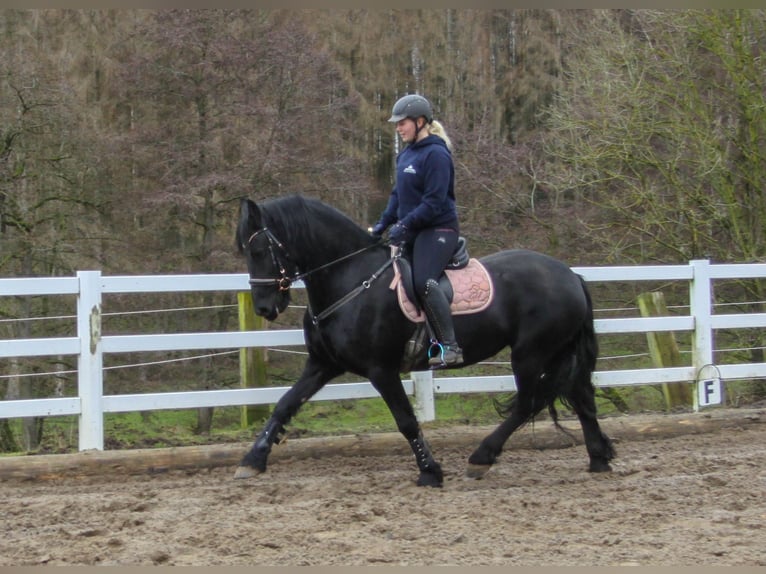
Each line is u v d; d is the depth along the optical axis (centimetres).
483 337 700
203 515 597
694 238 1418
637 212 1548
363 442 813
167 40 1485
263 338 825
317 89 1559
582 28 1686
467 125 1700
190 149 1492
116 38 1598
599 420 900
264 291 662
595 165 1417
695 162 1420
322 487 686
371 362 683
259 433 794
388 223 725
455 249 696
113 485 714
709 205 1419
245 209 660
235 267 1495
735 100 1440
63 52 1566
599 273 949
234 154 1562
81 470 735
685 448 852
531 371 712
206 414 1359
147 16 1553
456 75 1805
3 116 1475
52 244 1502
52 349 765
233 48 1498
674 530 557
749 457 777
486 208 1546
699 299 991
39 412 765
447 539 537
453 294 687
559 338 714
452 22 1822
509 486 699
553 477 732
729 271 1007
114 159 1542
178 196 1424
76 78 1602
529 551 514
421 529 560
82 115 1522
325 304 689
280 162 1469
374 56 1800
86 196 1573
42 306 1555
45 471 727
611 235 1508
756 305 1384
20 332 1485
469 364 713
